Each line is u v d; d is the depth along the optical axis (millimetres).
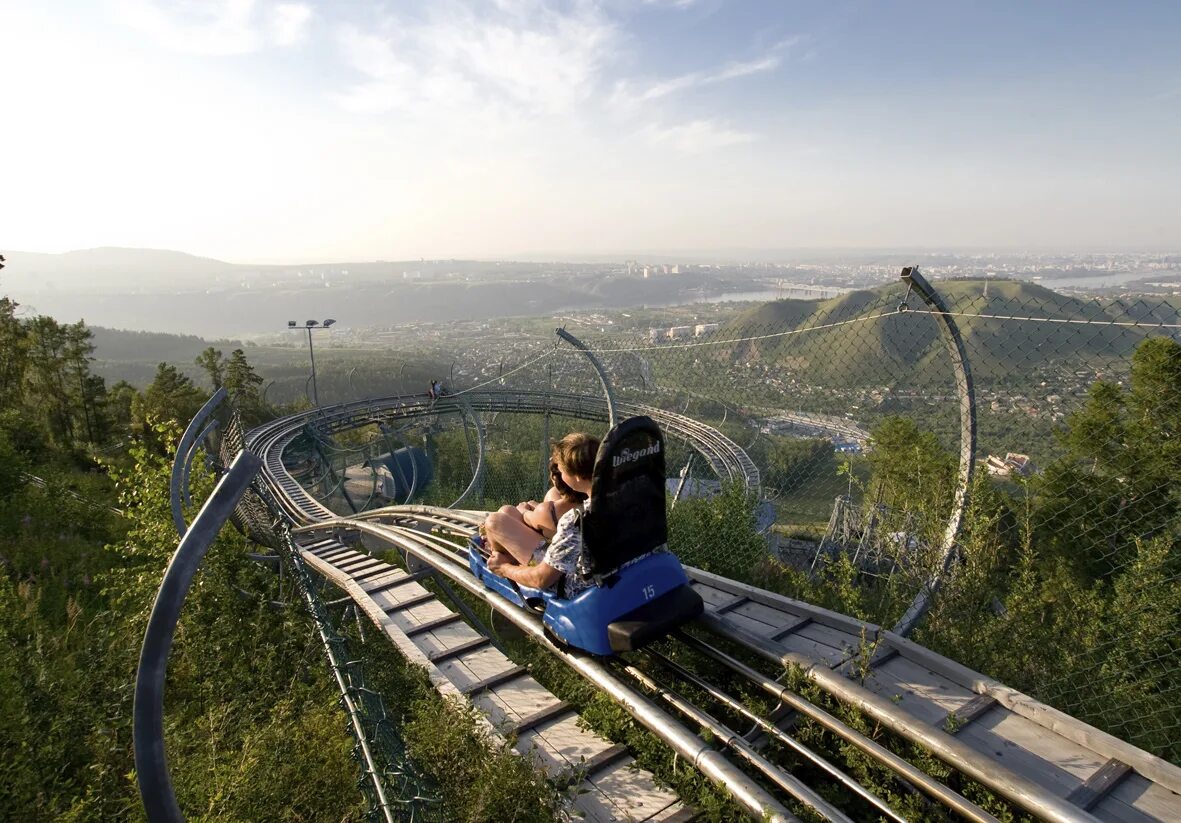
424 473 39750
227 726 5797
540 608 4988
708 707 4547
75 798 4969
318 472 34469
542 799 3541
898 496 6191
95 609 9820
